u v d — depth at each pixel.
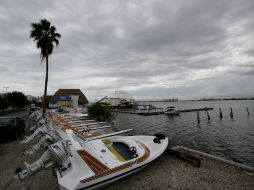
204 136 18.75
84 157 4.61
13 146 9.18
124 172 4.94
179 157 6.84
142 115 44.50
